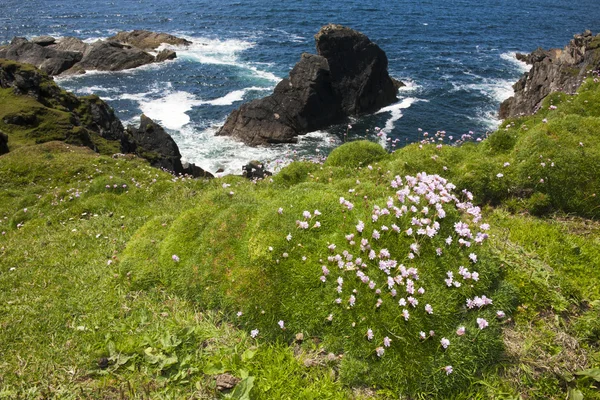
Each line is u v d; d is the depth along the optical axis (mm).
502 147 11562
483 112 47906
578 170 9656
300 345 6320
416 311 6207
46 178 19109
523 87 50969
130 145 35875
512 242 8289
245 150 41125
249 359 5992
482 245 7328
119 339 6426
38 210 13641
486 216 9539
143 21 98188
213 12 107562
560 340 6262
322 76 45000
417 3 118688
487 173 10211
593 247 8102
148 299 7305
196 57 70438
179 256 7777
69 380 5840
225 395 5449
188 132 44344
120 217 11195
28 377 5918
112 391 5691
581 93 14766
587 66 36781
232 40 81312
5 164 20312
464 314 6375
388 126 45531
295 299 6570
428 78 59250
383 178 10602
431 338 6027
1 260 9555
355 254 6781
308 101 43688
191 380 5812
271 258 6902
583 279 7355
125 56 65312
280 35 85188
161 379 5781
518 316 6645
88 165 19438
